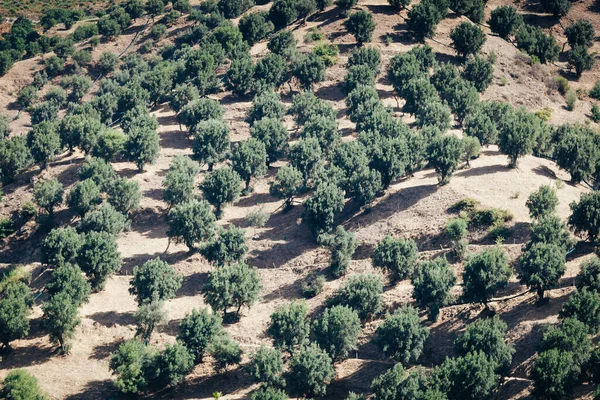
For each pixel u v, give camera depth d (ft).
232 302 393.70
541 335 335.26
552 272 350.43
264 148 529.45
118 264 433.89
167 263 434.71
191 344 355.77
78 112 631.56
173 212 478.18
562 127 534.78
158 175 554.05
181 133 613.93
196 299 427.33
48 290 392.47
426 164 514.27
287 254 456.86
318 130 545.85
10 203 548.72
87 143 575.79
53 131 581.12
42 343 383.24
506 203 443.73
